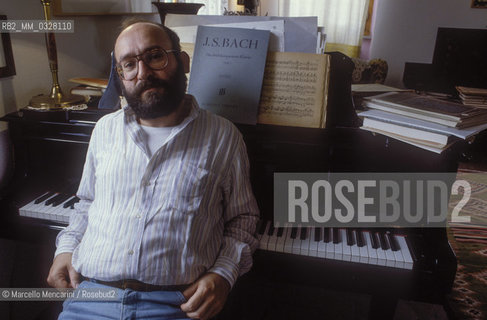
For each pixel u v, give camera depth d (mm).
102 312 1178
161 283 1185
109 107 1556
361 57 5660
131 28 1221
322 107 1433
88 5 2000
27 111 1539
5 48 1563
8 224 1528
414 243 1380
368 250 1348
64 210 1490
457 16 4926
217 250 1308
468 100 1537
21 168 1595
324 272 1386
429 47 5168
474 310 2006
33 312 1900
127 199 1215
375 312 1397
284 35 1524
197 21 1652
